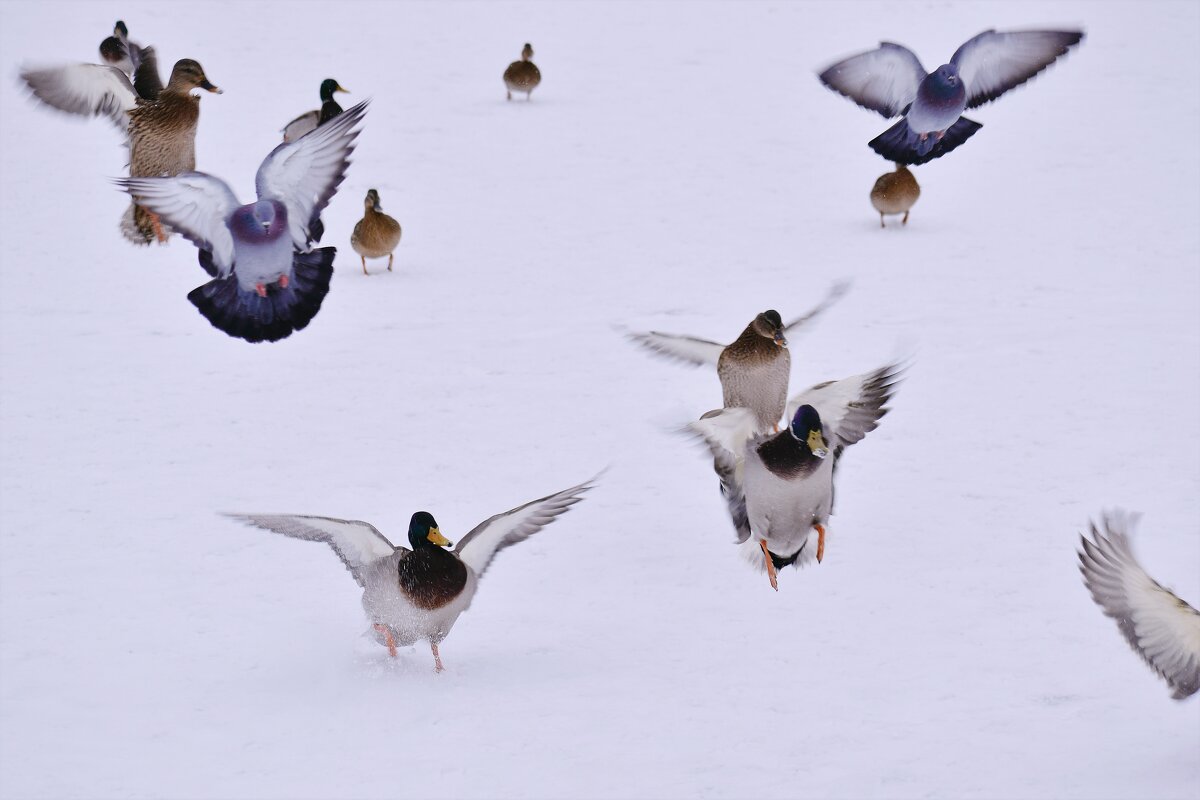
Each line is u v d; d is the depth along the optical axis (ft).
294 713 29.71
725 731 27.99
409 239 78.18
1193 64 114.01
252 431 49.60
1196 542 36.58
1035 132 96.68
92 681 31.71
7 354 59.47
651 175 90.68
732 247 73.46
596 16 145.79
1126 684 29.35
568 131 103.50
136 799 26.16
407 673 31.65
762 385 34.88
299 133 70.69
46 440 49.14
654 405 51.19
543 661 32.01
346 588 37.04
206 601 36.19
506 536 32.01
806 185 87.40
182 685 31.32
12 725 29.55
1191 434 45.21
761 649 32.09
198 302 34.86
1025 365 52.85
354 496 42.96
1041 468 42.93
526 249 74.79
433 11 149.18
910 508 40.47
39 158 99.50
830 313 60.75
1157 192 80.59
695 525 40.68
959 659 30.94
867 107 51.06
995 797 24.66
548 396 52.42
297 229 35.24
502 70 126.41
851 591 35.14
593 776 26.27
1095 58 117.19
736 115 107.34
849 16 140.97
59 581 37.50
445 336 60.49
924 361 53.78
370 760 27.35
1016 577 35.40
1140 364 52.47
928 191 84.17
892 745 27.02
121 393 54.19
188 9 147.84
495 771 26.63
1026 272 66.18
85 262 75.15
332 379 55.26
